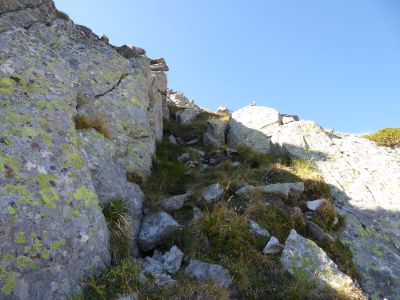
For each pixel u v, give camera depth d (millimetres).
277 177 4035
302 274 2684
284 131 4918
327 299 2504
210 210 3363
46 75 2895
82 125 3328
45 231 2094
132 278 2242
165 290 2234
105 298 2090
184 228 2959
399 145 4863
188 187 3816
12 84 2568
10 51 2750
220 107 8727
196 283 2377
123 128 3859
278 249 2875
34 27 4254
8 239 1927
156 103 5215
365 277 2863
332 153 4520
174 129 5988
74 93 3154
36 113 2520
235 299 2408
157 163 4113
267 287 2541
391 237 3357
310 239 3148
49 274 1997
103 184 3113
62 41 4336
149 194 3512
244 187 3615
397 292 2758
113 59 4500
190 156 4691
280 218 3279
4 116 2340
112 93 4062
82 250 2248
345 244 3172
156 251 2840
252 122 5746
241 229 2959
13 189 2082
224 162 4426
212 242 2844
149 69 5230
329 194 3812
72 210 2312
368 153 4559
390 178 4059
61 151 2484
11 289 1828
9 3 4246
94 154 3240
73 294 2041
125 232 2721
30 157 2271
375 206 3678
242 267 2635
